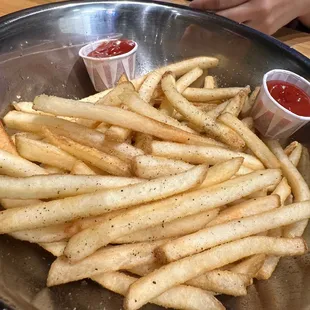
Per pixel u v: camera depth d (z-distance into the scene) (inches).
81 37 10.5
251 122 9.7
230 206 7.7
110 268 6.3
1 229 6.3
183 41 11.3
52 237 6.6
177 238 6.7
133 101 8.0
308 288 6.9
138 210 6.6
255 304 6.9
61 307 6.2
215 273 6.5
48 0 12.6
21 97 9.4
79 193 6.6
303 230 7.8
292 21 16.0
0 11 11.6
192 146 7.7
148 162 7.1
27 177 6.5
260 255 6.9
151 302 6.3
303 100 9.7
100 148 7.7
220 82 11.2
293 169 8.7
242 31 10.9
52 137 7.4
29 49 9.6
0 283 5.8
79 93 10.5
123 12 10.7
